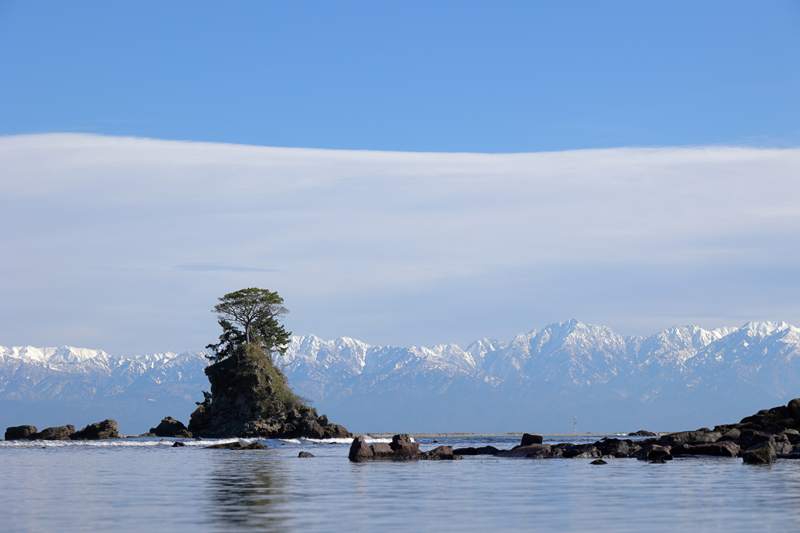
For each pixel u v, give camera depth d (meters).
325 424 195.12
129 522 31.05
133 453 110.31
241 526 29.88
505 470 63.94
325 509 35.38
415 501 38.84
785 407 105.31
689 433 94.69
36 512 34.44
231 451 120.94
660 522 30.91
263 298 197.00
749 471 58.16
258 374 185.25
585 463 74.50
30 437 169.00
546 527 29.80
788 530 28.62
